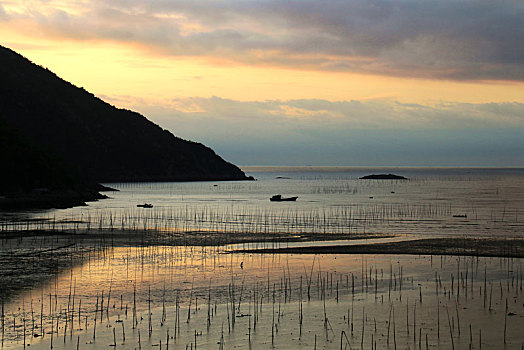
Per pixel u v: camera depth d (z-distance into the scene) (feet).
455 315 70.08
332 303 76.13
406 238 155.33
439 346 58.80
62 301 76.48
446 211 269.23
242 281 90.48
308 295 80.59
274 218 233.14
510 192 487.20
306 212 268.82
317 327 65.31
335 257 116.26
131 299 78.13
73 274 95.35
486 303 75.87
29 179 319.68
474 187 616.80
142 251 123.13
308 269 101.71
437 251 125.18
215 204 335.26
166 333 63.00
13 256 114.42
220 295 80.74
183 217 236.63
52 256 114.73
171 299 78.23
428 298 78.84
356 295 80.79
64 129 627.05
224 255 118.32
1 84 607.37
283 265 105.91
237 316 69.77
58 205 287.48
